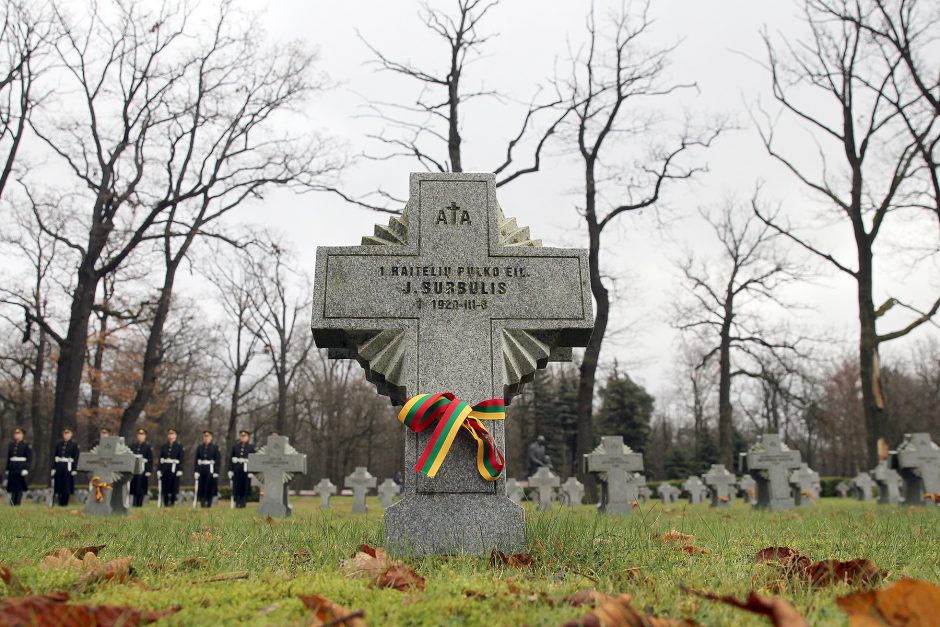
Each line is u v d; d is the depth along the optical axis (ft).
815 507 58.70
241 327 147.13
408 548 15.31
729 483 77.66
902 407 173.17
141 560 13.66
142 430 71.97
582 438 76.48
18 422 150.00
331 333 17.21
